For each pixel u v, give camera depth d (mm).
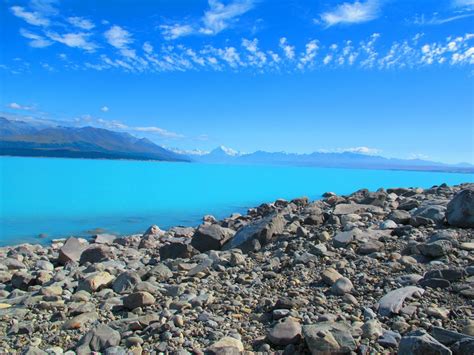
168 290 5266
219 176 43000
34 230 14523
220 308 4516
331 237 7176
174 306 4617
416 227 6809
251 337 3738
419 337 3000
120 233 14203
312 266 5684
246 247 7727
